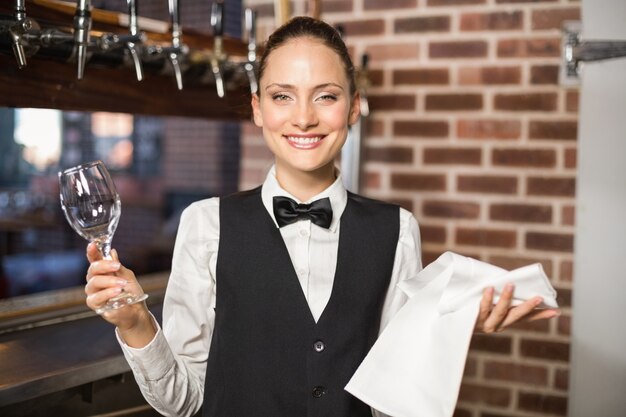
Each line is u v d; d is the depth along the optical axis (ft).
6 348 5.52
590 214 7.94
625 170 7.79
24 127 20.40
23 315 6.24
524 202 8.15
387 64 8.61
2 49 5.06
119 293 3.62
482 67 8.21
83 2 5.11
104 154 21.03
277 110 4.33
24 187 20.35
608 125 7.83
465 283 3.79
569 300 8.06
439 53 8.38
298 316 4.40
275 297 4.45
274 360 4.37
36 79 5.65
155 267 17.56
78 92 6.01
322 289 4.57
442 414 3.65
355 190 8.48
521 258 8.19
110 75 6.29
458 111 8.34
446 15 8.32
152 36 6.64
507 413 8.27
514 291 3.64
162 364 4.17
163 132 20.45
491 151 8.23
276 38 4.43
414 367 3.80
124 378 5.65
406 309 3.98
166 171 20.54
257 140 9.58
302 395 4.33
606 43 6.67
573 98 7.92
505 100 8.15
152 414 6.20
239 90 7.67
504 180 8.21
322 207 4.58
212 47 7.34
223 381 4.43
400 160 8.61
